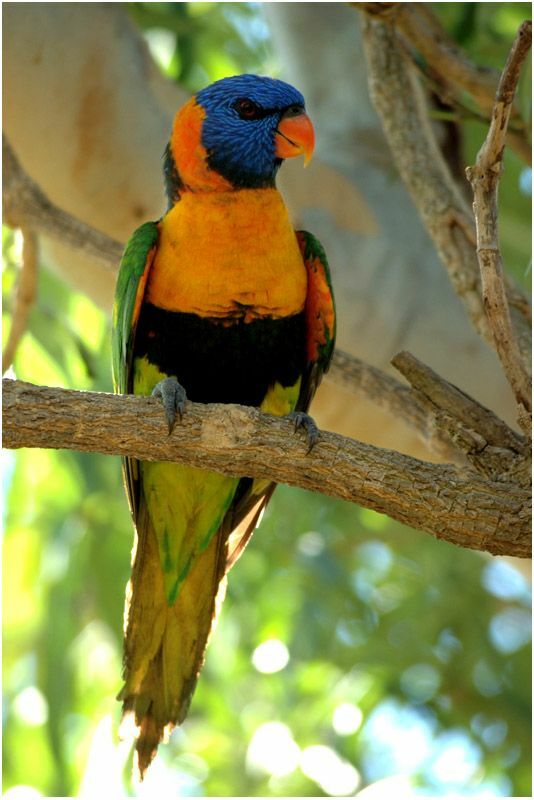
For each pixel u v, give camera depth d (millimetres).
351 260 9812
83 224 8727
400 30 7867
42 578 12734
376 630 13406
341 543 14055
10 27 9125
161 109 9719
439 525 5742
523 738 12812
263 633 13367
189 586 7383
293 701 13250
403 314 9602
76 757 13117
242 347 7289
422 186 7754
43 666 11773
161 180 9516
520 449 6043
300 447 5781
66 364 10664
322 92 10961
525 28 5207
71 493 13102
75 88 9320
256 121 7461
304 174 10055
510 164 11688
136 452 5723
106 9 9586
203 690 13492
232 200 7094
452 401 6168
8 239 10156
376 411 9438
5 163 8695
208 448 5758
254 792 12961
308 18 10984
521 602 13977
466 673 13203
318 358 7645
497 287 5766
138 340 7328
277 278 7113
